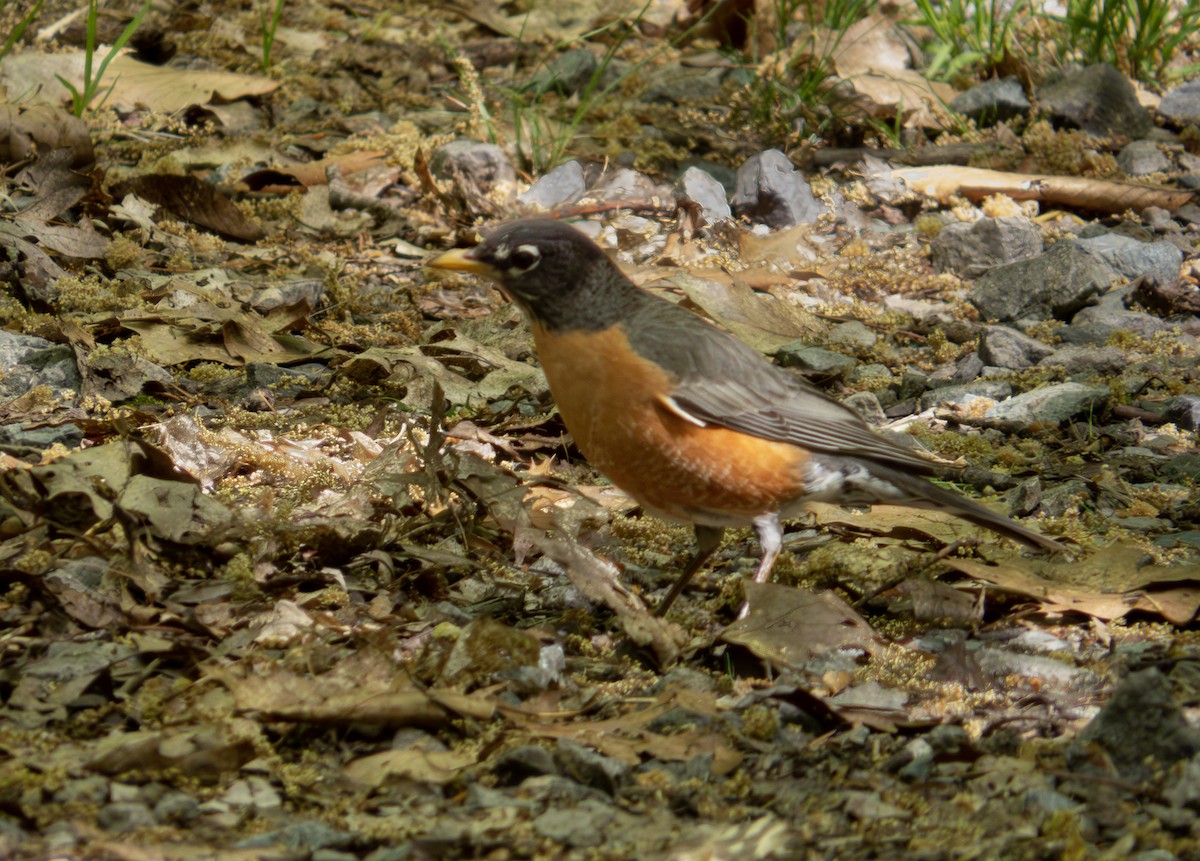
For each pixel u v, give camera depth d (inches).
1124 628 340.5
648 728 287.1
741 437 334.0
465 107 690.2
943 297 575.8
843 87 717.9
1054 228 624.1
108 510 332.2
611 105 715.4
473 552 362.9
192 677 291.3
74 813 244.1
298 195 612.4
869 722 288.7
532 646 299.0
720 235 597.3
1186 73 772.0
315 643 305.4
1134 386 499.8
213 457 387.9
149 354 464.8
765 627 321.7
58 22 741.3
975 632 340.5
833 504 387.5
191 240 568.7
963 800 262.4
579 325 329.4
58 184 556.1
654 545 387.5
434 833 245.3
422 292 550.6
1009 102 707.4
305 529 344.2
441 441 366.9
